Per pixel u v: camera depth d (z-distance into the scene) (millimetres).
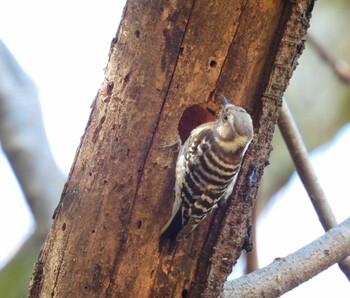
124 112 11625
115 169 11617
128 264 11531
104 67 12039
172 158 11648
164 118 11609
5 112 16469
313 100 18703
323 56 16406
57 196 16047
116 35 11844
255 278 12453
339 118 18797
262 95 11500
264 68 11492
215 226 11562
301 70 18828
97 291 11539
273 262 12711
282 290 12477
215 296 11570
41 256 12078
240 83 11523
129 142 11617
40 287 11945
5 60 17188
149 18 11500
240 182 11570
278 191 18562
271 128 11633
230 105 11445
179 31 11430
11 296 16531
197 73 11516
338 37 18828
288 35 11281
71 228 11742
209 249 11547
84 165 11820
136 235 11562
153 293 11547
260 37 11383
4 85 16766
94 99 12031
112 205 11578
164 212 11609
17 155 16219
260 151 11617
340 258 12852
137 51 11578
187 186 11359
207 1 11336
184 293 11586
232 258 11570
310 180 13570
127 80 11641
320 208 13555
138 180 11617
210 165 11281
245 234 11695
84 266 11594
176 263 11516
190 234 11516
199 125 12570
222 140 11336
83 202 11719
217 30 11391
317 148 18891
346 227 13055
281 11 11320
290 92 18781
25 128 16500
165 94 11570
